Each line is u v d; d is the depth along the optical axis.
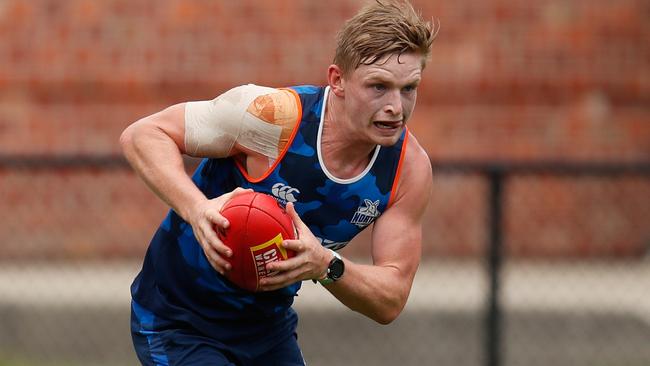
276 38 35.44
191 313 13.62
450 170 25.52
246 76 35.47
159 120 12.98
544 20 35.91
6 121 35.56
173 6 35.56
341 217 13.13
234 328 13.80
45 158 26.06
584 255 35.56
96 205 34.94
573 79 35.94
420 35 11.94
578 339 29.27
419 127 35.66
